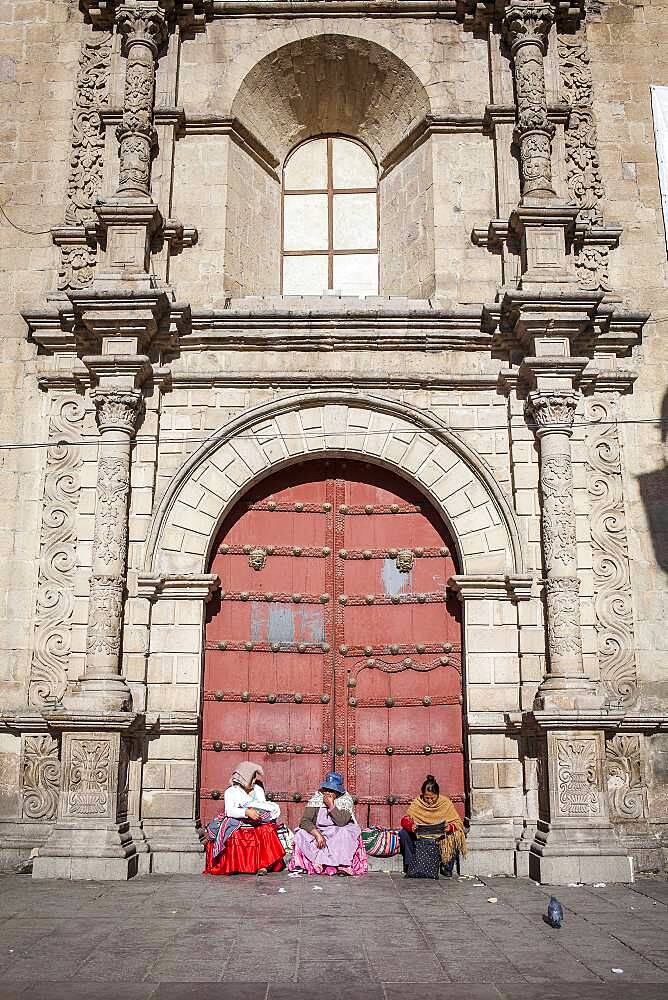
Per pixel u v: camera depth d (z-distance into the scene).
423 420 12.08
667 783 11.41
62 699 11.37
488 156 13.17
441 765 11.71
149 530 11.70
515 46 13.05
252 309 12.23
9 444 12.31
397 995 5.92
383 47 13.56
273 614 12.21
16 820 11.12
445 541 12.36
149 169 12.72
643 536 12.07
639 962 6.72
